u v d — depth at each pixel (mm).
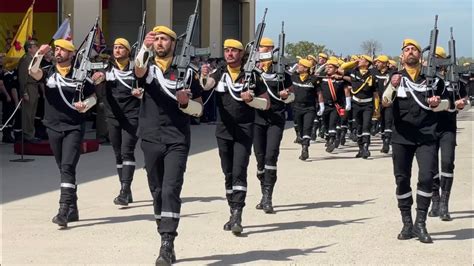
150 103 6598
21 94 14516
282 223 8609
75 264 6695
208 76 7324
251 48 8086
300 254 7168
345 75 15273
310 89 14391
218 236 7887
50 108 8250
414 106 7562
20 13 22578
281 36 9250
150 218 8734
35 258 6887
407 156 7770
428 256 7152
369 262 6902
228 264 6766
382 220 8820
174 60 6648
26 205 9430
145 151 6645
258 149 9281
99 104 16188
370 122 15055
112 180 11562
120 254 7062
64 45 8234
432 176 7664
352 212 9297
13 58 15891
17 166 12836
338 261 6926
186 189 10875
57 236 7785
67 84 8172
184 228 8258
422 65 7762
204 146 16812
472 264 6875
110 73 9453
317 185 11406
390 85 7645
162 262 6461
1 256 6945
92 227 8227
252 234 8016
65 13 20328
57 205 9445
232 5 34875
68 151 8203
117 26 26703
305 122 14453
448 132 8891
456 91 8766
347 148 16969
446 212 8891
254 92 7922
